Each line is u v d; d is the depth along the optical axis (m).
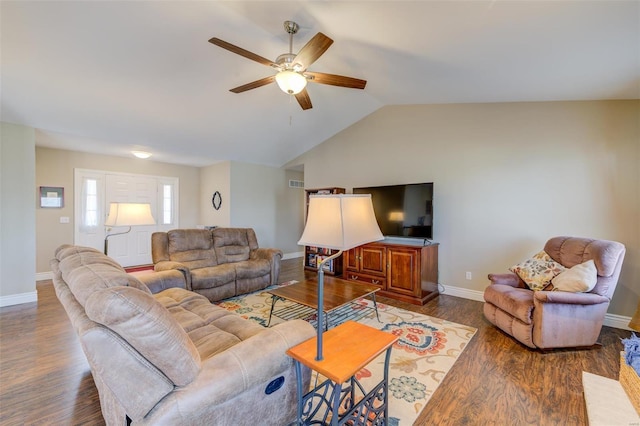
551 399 1.83
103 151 5.24
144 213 3.14
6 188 3.53
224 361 1.26
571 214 3.16
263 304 3.62
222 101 3.77
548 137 3.29
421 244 3.90
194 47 2.72
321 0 2.00
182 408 1.07
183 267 3.32
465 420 1.65
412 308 3.51
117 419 1.26
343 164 5.26
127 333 1.00
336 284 3.27
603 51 1.97
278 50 2.85
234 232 4.51
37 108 3.33
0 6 2.06
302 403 1.38
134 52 2.68
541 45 2.00
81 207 5.27
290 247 7.13
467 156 3.85
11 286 3.56
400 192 4.18
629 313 2.85
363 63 3.00
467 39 2.08
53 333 2.77
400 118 4.48
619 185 2.92
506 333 2.75
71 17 2.21
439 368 2.19
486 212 3.71
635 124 2.84
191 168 6.79
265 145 5.41
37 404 1.78
